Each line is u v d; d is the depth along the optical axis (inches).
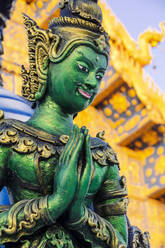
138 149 374.6
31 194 47.4
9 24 162.1
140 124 345.4
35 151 47.4
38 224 44.4
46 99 52.3
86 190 44.6
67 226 45.9
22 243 45.1
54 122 51.3
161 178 358.6
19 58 160.4
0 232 43.7
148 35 337.7
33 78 52.3
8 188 49.9
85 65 49.4
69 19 51.4
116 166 53.3
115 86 343.9
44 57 51.4
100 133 57.1
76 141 45.3
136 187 362.9
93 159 50.5
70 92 49.8
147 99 332.5
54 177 45.7
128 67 332.5
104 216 51.2
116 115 359.6
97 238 47.1
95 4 53.4
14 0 74.0
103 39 50.6
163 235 350.3
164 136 350.6
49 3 239.8
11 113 65.5
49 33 51.2
